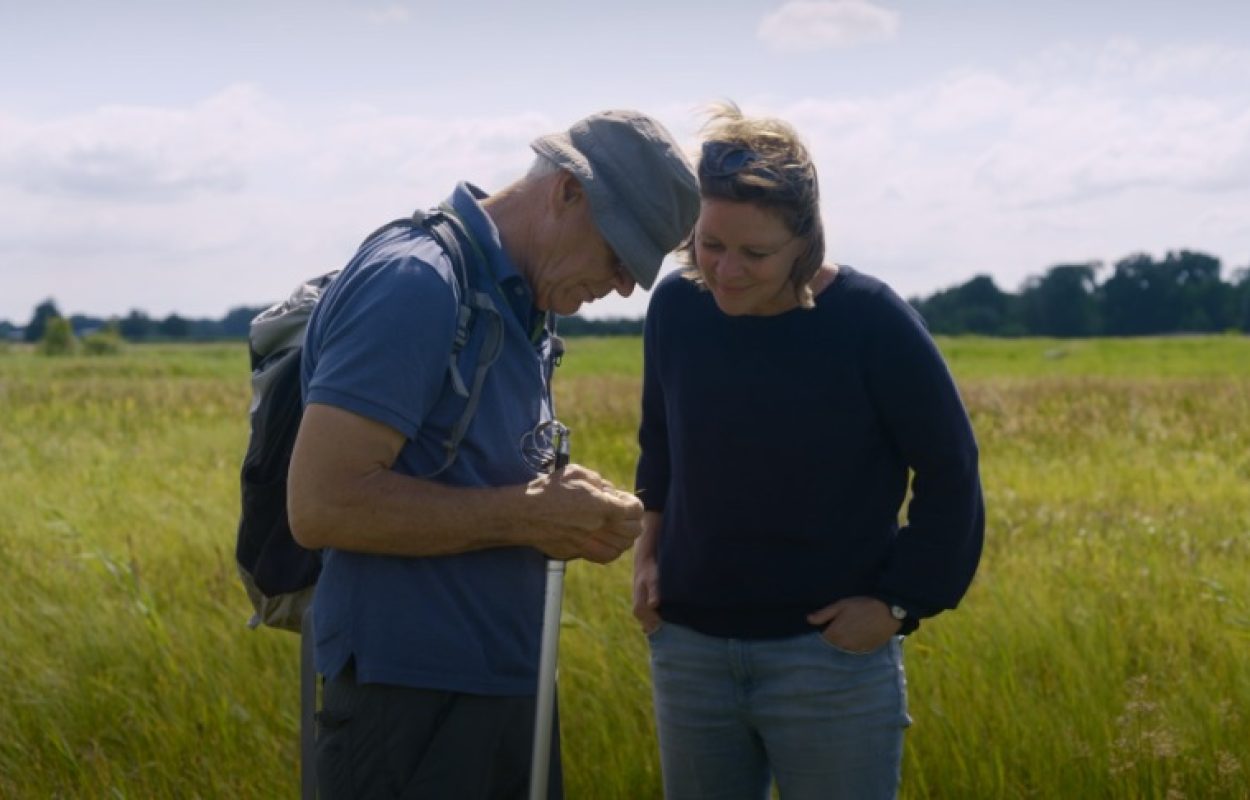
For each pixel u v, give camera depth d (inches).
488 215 106.6
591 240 105.9
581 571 239.6
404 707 103.3
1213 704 173.6
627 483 438.9
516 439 106.7
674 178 105.3
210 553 276.2
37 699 185.3
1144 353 1871.3
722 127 112.6
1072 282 3243.1
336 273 113.4
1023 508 355.9
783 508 117.6
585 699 180.9
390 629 103.1
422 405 100.0
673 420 122.2
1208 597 219.0
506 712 106.4
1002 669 185.9
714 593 120.3
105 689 189.5
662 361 122.9
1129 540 297.3
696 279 119.5
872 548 119.0
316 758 106.6
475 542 102.6
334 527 98.7
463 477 104.3
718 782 124.3
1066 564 263.9
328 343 100.5
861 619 116.7
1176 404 746.8
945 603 117.4
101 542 288.2
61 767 175.3
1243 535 302.5
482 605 105.2
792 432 116.4
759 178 108.4
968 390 829.2
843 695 118.3
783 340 116.0
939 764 166.1
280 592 115.8
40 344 2383.1
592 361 1663.4
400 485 99.8
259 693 188.5
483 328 103.3
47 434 601.0
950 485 116.5
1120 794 159.0
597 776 168.2
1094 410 665.6
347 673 104.7
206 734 179.3
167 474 431.8
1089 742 165.8
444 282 100.9
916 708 173.6
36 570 253.0
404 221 105.7
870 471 118.1
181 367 1589.6
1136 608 222.5
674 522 123.6
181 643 202.4
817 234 112.6
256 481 112.3
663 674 125.3
